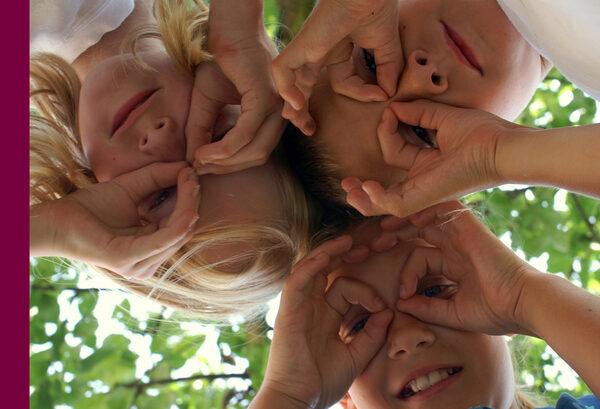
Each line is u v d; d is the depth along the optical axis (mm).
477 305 511
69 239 484
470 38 484
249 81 500
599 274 1006
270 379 523
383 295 539
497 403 519
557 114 1035
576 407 478
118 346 989
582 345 442
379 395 526
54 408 978
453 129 467
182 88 516
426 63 482
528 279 491
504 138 443
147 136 506
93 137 517
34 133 549
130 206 501
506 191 993
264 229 527
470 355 518
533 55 504
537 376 1005
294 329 525
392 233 545
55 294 993
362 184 486
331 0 439
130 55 524
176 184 507
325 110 518
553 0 417
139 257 480
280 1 816
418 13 489
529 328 484
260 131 505
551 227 975
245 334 932
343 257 545
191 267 541
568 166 408
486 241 516
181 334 959
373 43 469
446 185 461
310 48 454
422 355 517
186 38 509
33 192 540
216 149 490
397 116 490
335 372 522
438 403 508
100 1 569
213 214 513
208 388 1034
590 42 421
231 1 503
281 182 543
